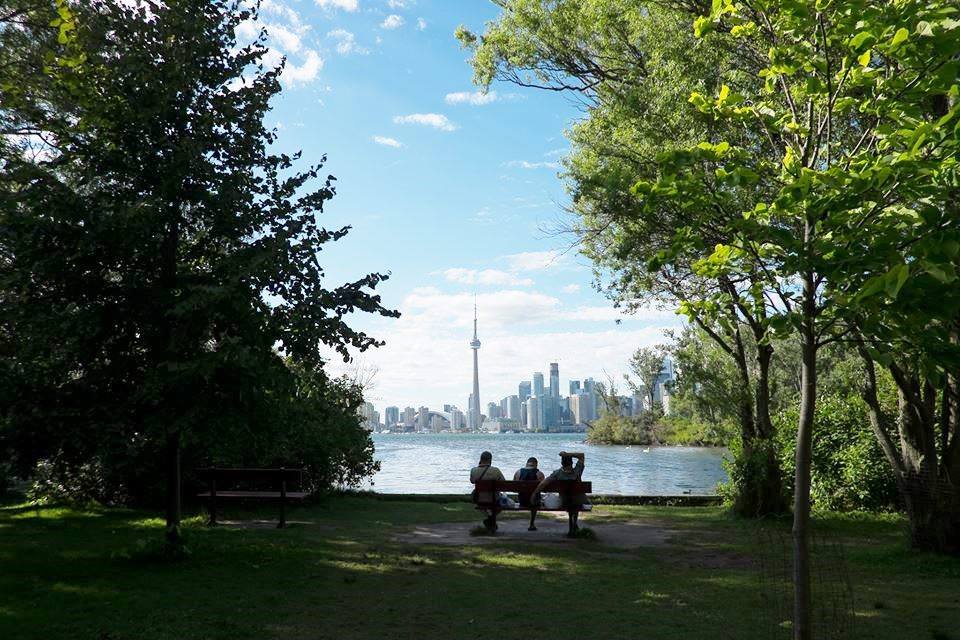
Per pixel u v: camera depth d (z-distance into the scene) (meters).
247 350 8.55
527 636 6.32
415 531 13.73
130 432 9.80
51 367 9.61
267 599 7.61
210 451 10.51
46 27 12.45
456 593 8.06
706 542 12.52
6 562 9.12
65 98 12.04
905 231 4.72
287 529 13.55
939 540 10.99
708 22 6.12
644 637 6.29
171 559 9.62
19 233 9.12
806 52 5.56
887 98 5.16
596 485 35.06
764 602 7.63
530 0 16.91
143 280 9.73
